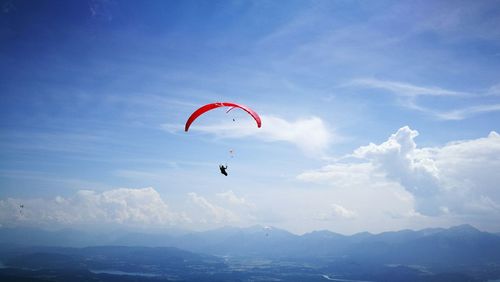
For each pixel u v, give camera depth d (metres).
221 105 55.69
